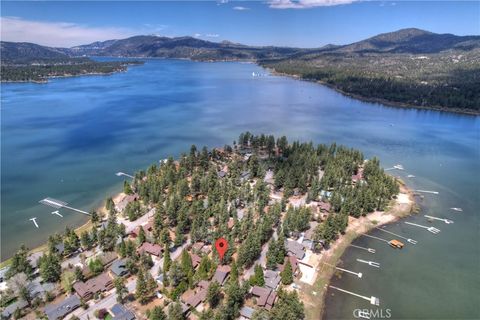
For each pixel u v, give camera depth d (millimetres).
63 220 126812
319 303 87438
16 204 138125
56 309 79688
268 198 136250
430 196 150375
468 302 89938
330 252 108125
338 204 130375
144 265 96562
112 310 79938
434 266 103562
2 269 96312
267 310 80812
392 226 124812
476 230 123875
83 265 96750
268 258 96250
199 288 88062
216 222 119438
